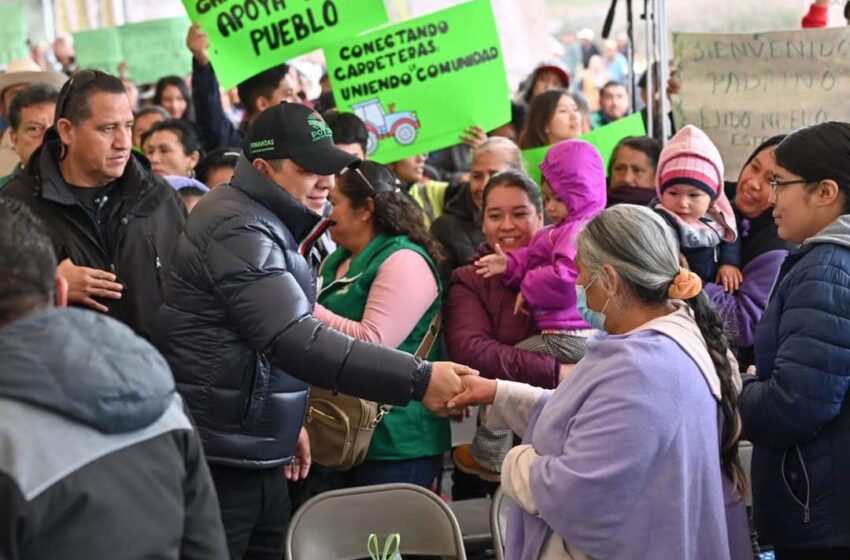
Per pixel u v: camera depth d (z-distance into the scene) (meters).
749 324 3.57
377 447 3.52
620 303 2.46
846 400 2.55
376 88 4.62
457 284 3.69
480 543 3.45
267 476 2.92
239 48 4.43
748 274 3.65
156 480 1.65
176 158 4.95
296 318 2.70
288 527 2.96
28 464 1.54
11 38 7.11
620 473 2.30
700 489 2.36
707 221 3.58
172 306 2.79
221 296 2.73
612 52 10.66
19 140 3.93
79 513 1.56
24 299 1.63
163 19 6.63
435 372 2.74
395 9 7.10
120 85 3.16
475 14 4.58
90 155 3.11
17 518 1.52
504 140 4.39
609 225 2.44
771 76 4.30
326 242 4.45
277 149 2.78
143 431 1.67
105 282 3.00
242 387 2.80
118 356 1.60
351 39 4.58
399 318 3.41
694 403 2.35
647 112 5.13
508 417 2.75
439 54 4.59
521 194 3.72
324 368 2.70
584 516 2.32
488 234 3.77
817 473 2.57
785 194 2.65
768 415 2.55
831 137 2.60
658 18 4.69
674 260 2.43
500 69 4.61
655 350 2.36
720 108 4.35
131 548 1.60
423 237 3.57
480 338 3.53
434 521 3.02
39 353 1.57
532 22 6.57
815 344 2.48
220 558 1.79
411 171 5.11
